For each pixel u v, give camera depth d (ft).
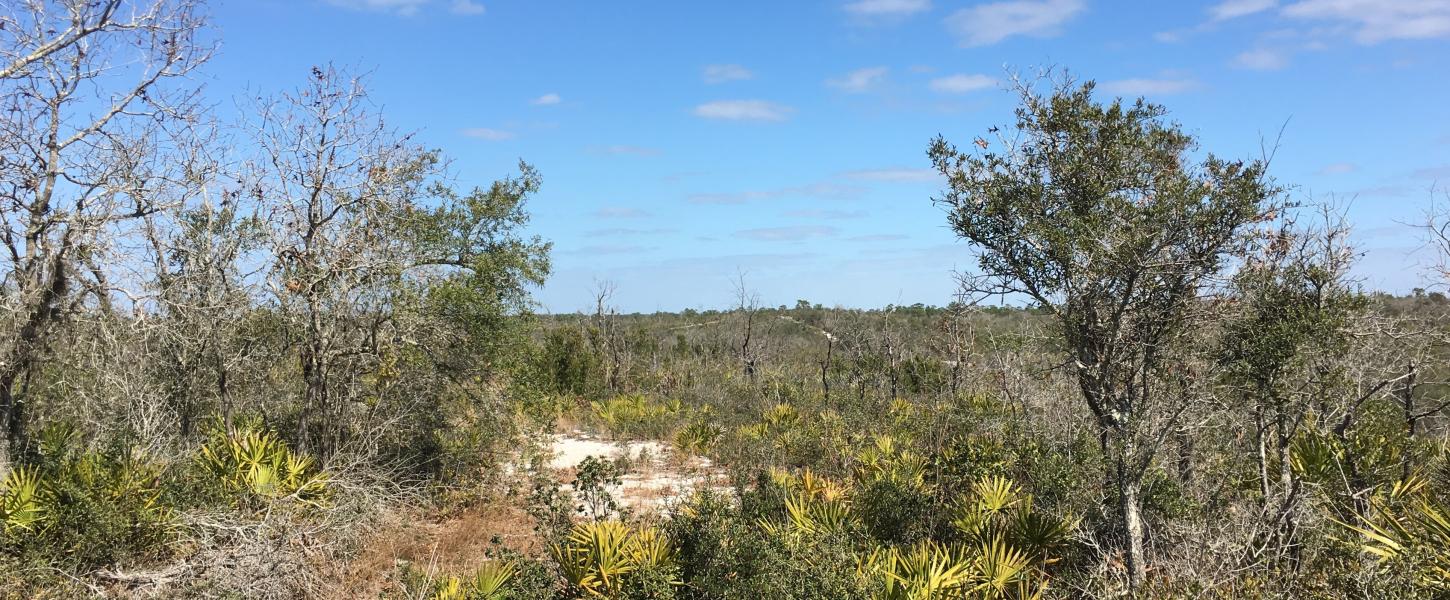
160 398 30.53
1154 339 19.38
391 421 34.81
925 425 41.47
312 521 26.86
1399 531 17.46
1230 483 23.09
